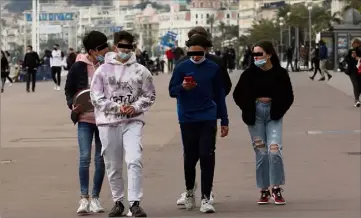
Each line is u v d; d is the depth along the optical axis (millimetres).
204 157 11070
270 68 11664
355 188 13312
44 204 12258
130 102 10469
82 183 11242
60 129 22828
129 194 10500
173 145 18703
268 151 11789
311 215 10930
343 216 10836
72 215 11234
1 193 13305
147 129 22172
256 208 11656
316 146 18188
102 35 11180
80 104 11078
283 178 11906
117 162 10695
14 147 19094
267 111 11719
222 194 12914
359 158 16422
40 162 16672
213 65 11125
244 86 11742
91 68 11180
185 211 11414
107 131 10516
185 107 11133
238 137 19969
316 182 13914
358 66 27203
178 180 14242
